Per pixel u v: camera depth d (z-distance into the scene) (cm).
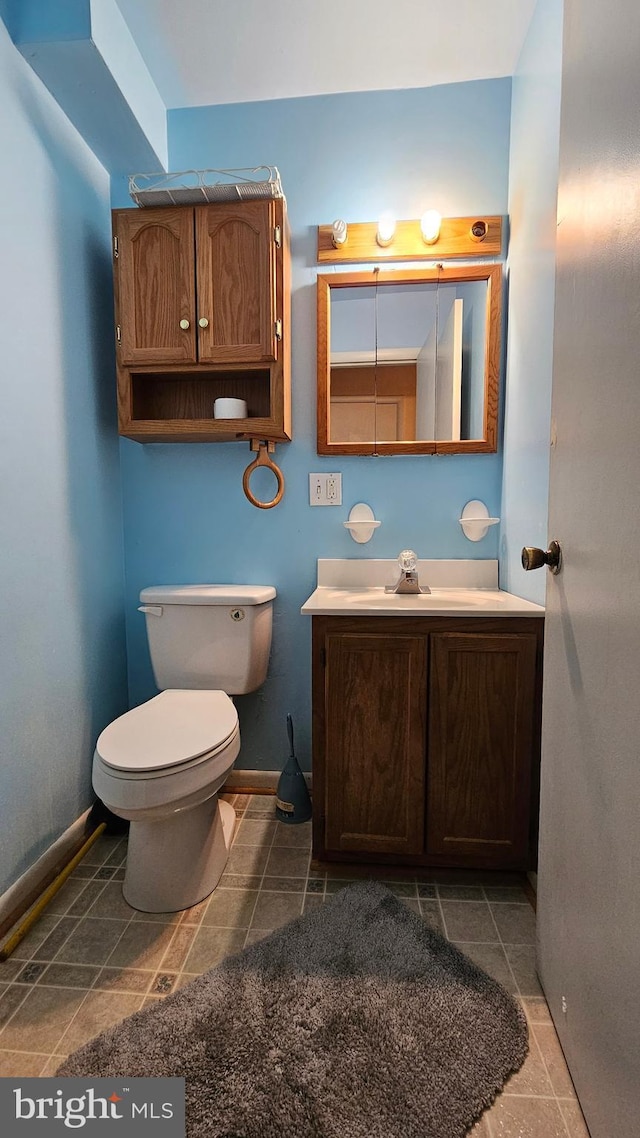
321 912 129
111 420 181
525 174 151
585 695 83
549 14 132
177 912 130
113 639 184
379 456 179
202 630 170
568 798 91
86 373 165
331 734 140
